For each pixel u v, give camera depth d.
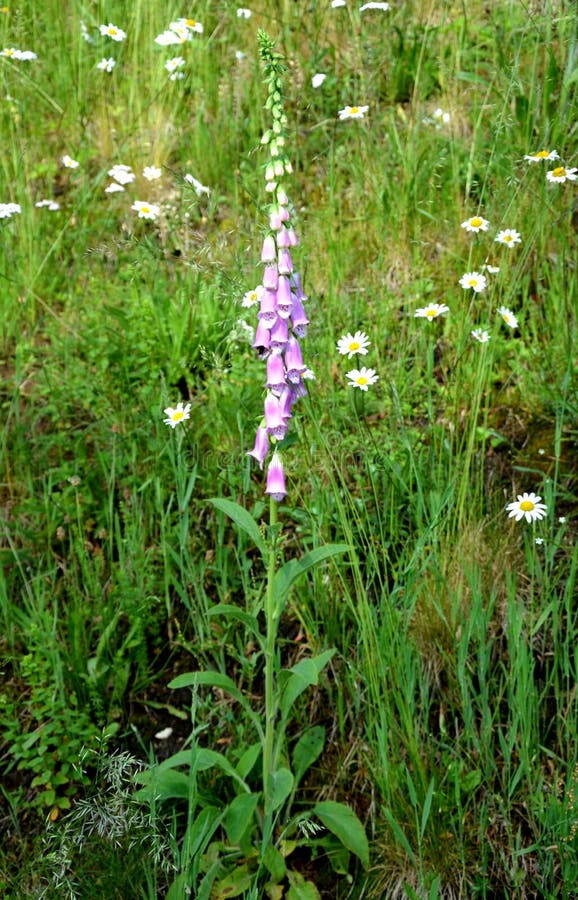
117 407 1.63
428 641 1.27
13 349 1.79
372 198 1.86
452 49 2.02
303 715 1.31
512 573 1.30
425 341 1.64
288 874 1.16
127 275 1.72
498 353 1.57
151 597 1.35
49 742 1.26
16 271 1.87
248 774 1.25
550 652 1.27
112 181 2.09
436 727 1.25
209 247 1.40
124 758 1.07
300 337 0.97
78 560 1.47
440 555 1.30
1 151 2.06
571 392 1.48
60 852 1.04
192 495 1.50
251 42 2.27
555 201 1.68
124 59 2.34
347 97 2.06
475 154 1.83
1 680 1.38
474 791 1.15
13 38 2.32
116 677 1.33
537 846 1.09
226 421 1.51
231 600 1.42
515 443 1.50
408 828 1.14
